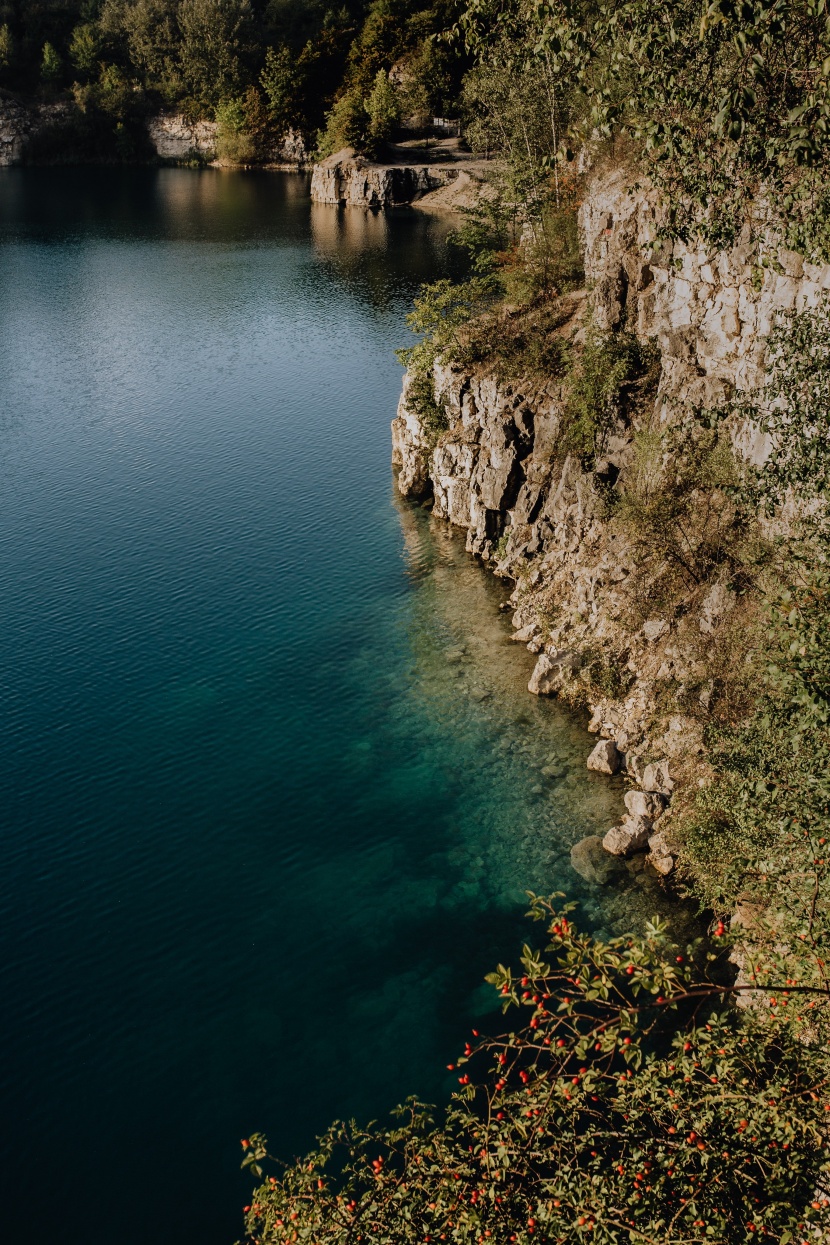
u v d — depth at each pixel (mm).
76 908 31094
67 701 41625
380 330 95875
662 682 35656
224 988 28016
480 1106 24094
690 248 36500
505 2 19562
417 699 40719
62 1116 24656
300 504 59906
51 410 76750
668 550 37062
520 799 34625
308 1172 14438
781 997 14328
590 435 43688
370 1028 26547
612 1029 10906
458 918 29844
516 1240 11539
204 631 46594
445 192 164875
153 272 119938
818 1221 11484
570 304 52312
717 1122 11789
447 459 54531
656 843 30875
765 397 25453
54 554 54375
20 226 148375
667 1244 10594
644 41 17625
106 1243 21812
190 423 73938
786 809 17172
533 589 46375
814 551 21859
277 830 34000
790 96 19047
